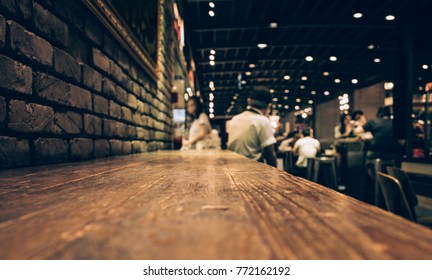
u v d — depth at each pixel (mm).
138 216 350
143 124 2615
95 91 1526
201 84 15773
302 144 6234
